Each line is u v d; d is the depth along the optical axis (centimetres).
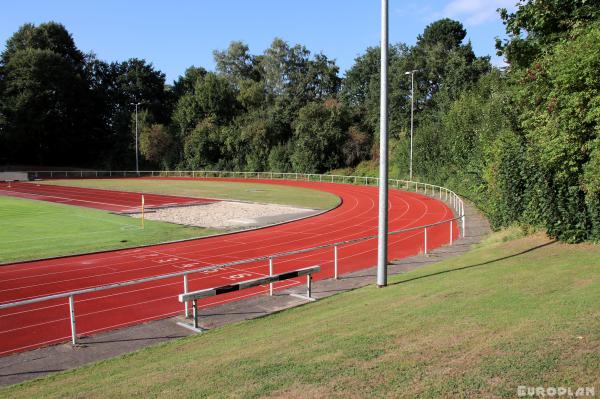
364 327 799
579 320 674
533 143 1639
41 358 916
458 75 5744
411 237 2333
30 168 8138
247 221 3002
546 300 812
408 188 4816
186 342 929
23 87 7962
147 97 9438
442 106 5688
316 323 902
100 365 831
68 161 8838
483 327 697
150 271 1758
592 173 1279
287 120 7794
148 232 2611
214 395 562
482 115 3869
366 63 8162
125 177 7731
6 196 4612
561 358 550
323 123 6894
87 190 5291
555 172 1466
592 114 1223
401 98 6525
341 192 4922
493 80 4400
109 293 1448
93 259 1958
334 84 8981
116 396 612
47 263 1888
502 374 525
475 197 3150
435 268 1412
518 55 1803
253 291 1430
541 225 1625
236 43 9969
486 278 1082
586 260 1162
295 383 567
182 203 4000
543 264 1173
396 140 6475
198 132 8144
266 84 8938
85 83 8944
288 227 2784
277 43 8831
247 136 7656
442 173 4669
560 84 1338
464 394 490
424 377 540
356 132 6900
